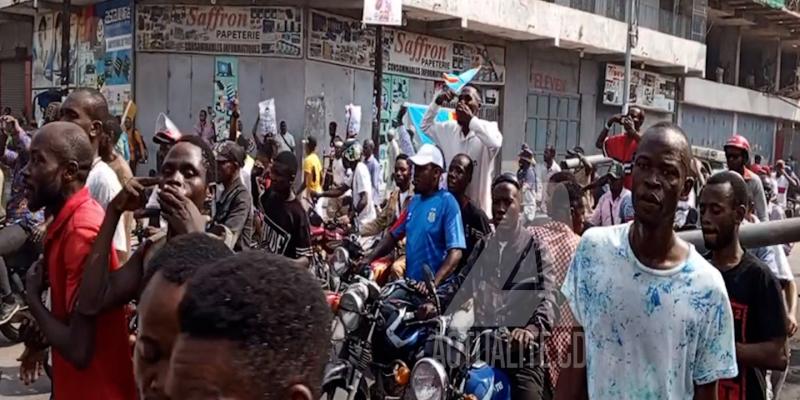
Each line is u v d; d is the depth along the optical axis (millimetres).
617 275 2463
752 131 33219
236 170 5086
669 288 2406
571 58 22516
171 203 2695
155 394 1710
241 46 15422
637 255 2457
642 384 2428
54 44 18734
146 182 2727
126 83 16156
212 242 1883
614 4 22406
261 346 1132
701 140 29453
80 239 2734
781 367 3076
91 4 17172
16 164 9688
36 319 2750
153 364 1724
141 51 15930
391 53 17141
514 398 3619
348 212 10000
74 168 2824
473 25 17938
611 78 23797
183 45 15664
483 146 6020
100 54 16953
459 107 6027
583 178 6332
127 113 12180
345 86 16234
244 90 15469
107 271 2672
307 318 1179
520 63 20688
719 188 3158
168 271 1741
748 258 3172
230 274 1183
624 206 6398
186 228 2674
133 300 2936
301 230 5840
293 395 1154
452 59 18797
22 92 20453
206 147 3354
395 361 4016
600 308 2482
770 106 33344
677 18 25688
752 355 3061
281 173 5734
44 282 2895
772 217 13305
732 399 3148
